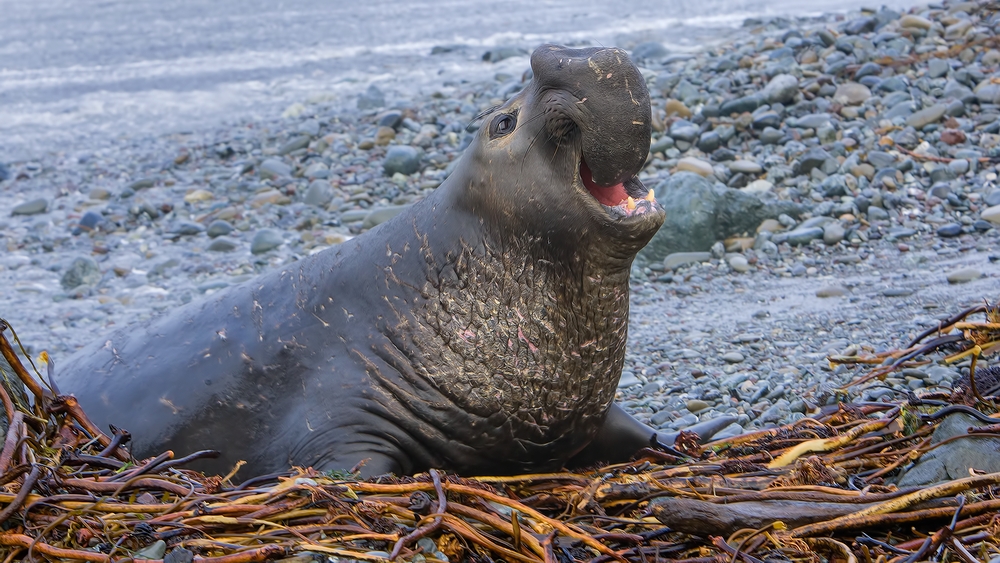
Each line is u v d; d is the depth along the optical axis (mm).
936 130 48312
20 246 51438
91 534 14945
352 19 102062
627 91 18484
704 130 51500
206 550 14977
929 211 42938
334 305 20984
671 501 16469
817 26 65500
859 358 25859
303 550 14891
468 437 20141
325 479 16781
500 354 19969
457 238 20391
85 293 45188
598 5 97938
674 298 38656
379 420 19844
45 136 68625
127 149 64062
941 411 19297
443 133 57406
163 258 48156
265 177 55562
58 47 98000
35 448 16781
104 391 21953
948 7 61906
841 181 45250
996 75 51781
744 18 82062
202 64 86188
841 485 18078
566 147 19172
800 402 27391
